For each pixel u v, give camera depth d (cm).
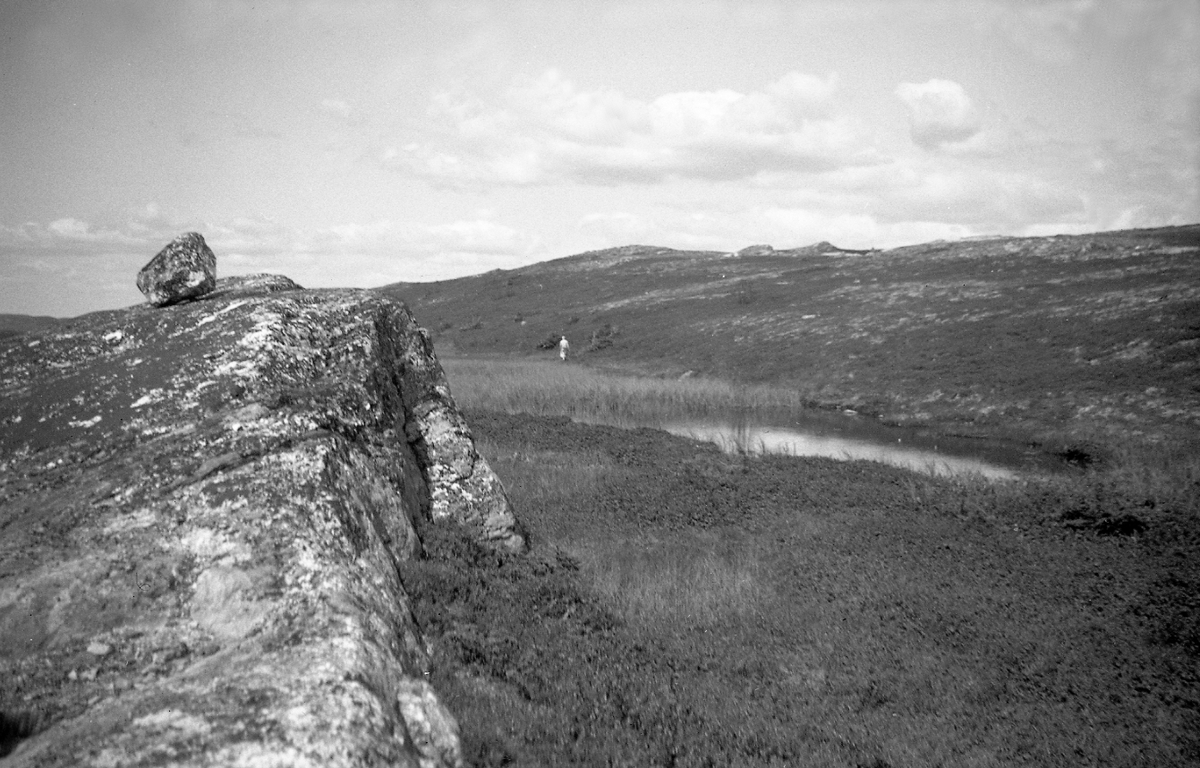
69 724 753
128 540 980
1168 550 1920
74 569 946
